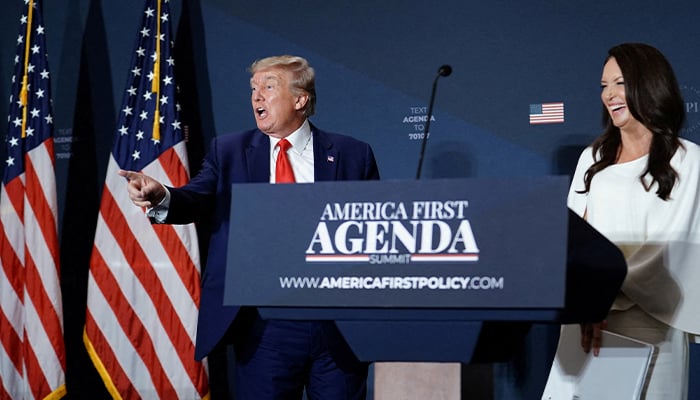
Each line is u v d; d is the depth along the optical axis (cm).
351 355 246
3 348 391
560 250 129
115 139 393
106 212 388
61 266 421
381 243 138
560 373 238
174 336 377
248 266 142
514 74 373
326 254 140
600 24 364
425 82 383
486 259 133
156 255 382
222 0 411
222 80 408
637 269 227
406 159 382
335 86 393
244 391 250
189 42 413
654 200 233
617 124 243
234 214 145
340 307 139
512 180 134
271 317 143
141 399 375
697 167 235
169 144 388
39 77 408
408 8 388
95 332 380
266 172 264
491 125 374
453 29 382
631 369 218
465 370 168
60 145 427
